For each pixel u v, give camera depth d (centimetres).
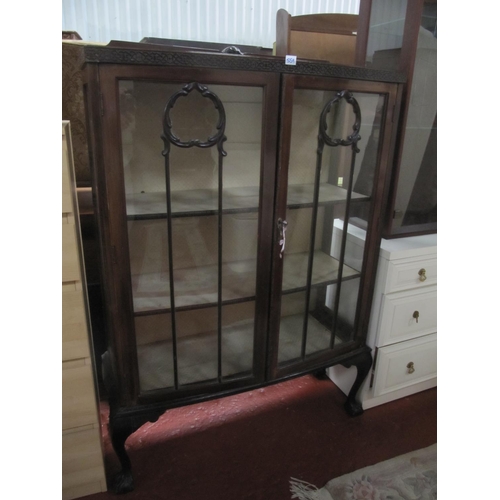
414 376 156
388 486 121
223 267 111
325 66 98
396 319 139
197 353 116
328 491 119
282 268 113
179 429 142
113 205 90
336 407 155
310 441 138
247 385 120
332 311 133
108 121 84
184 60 85
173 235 103
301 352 129
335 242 125
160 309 105
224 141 97
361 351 139
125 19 163
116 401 108
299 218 115
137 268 101
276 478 123
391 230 137
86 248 136
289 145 101
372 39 127
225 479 122
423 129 130
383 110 112
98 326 145
